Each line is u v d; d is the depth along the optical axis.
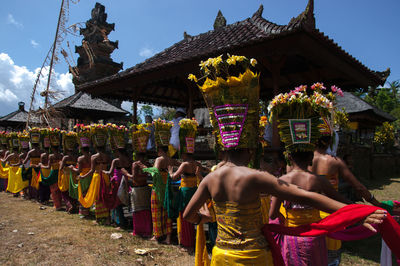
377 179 15.96
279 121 2.39
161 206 5.02
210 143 8.46
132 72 8.52
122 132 5.91
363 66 7.09
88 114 14.25
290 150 2.32
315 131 2.29
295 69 9.20
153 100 12.89
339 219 1.62
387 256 2.79
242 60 1.92
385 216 1.50
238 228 1.75
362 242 5.12
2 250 4.55
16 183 9.18
